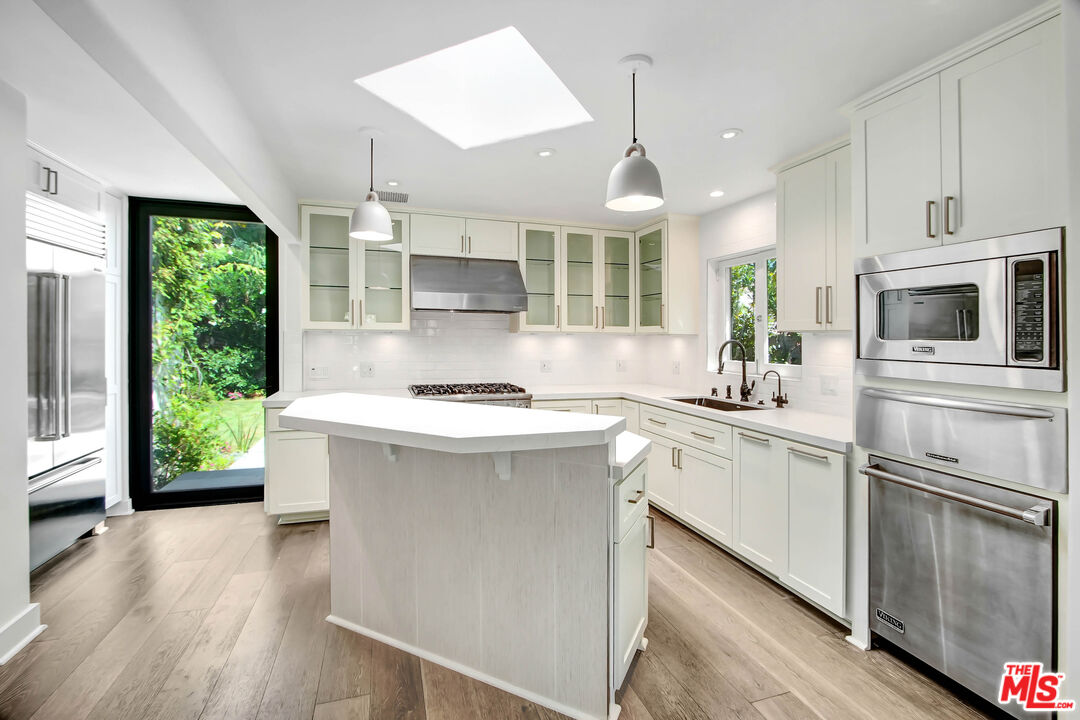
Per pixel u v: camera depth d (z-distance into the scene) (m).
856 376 2.20
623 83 2.10
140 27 1.38
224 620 2.32
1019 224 1.62
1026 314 1.60
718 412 3.08
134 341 3.84
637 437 2.13
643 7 1.63
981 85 1.73
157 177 3.36
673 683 1.91
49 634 2.19
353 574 2.27
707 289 4.19
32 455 2.73
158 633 2.21
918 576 1.93
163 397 4.00
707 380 4.19
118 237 3.69
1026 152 1.60
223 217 3.99
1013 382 1.63
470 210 4.10
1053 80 1.54
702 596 2.57
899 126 2.02
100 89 2.21
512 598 1.87
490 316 4.57
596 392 4.20
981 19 1.67
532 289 4.36
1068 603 1.51
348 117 2.41
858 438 2.17
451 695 1.85
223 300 4.12
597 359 4.90
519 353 4.65
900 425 1.99
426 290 3.82
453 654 2.01
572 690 1.76
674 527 3.57
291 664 2.01
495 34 2.33
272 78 2.06
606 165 3.04
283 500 3.45
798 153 2.85
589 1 1.60
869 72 2.01
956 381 1.79
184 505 3.92
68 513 3.00
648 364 4.98
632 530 1.92
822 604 2.33
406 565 2.11
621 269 4.65
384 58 1.92
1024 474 1.61
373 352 4.24
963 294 1.78
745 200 3.75
